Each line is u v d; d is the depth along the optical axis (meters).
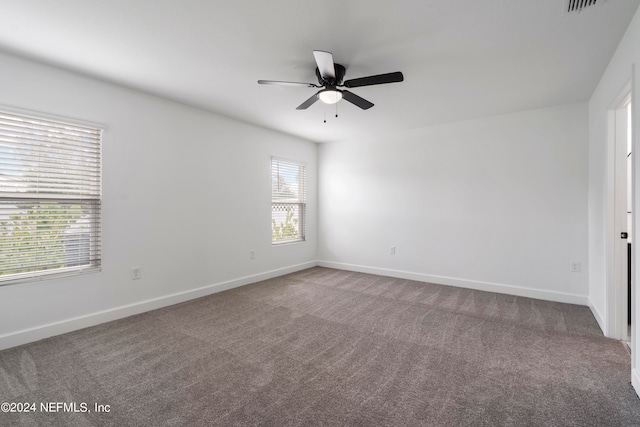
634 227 1.91
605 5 1.79
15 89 2.43
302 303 3.56
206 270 3.88
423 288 4.21
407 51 2.34
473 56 2.41
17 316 2.47
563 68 2.62
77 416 1.65
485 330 2.81
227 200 4.13
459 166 4.28
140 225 3.23
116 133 3.02
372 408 1.72
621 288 2.62
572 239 3.56
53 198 2.65
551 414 1.68
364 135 5.09
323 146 5.65
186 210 3.65
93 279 2.89
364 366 2.18
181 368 2.14
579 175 3.51
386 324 2.94
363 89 3.10
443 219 4.42
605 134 2.68
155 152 3.34
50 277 2.62
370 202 5.11
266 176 4.71
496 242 4.03
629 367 2.17
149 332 2.73
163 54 2.42
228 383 1.96
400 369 2.14
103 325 2.88
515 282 3.90
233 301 3.62
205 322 2.97
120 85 3.04
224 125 4.07
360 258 5.23
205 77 2.85
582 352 2.39
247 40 2.21
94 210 2.90
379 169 5.01
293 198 5.27
